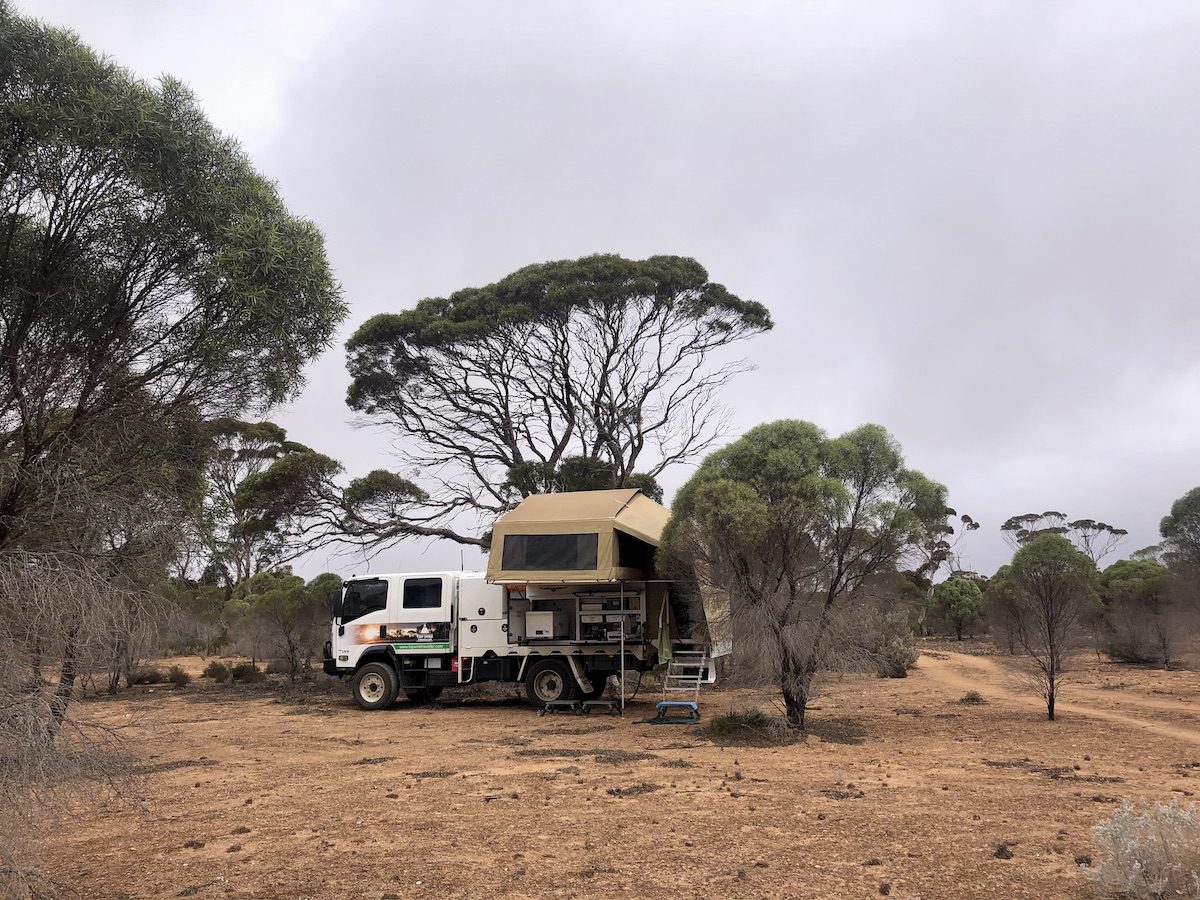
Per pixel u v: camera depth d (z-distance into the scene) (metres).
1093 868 6.28
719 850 7.27
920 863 6.75
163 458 7.93
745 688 19.62
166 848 7.75
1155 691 21.05
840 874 6.53
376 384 33.84
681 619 19.84
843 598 15.11
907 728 15.31
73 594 5.27
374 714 19.75
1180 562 30.02
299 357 8.29
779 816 8.48
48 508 6.49
